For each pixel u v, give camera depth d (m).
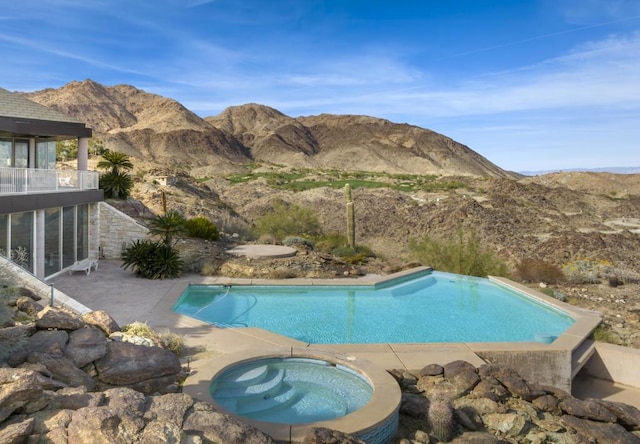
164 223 18.00
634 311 15.18
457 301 15.87
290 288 16.64
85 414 4.88
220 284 16.17
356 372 7.98
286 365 8.40
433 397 7.28
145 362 7.06
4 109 17.47
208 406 5.68
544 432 7.27
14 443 4.47
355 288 17.05
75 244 17.77
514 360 10.11
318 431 5.66
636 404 10.48
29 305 8.59
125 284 15.30
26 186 14.16
